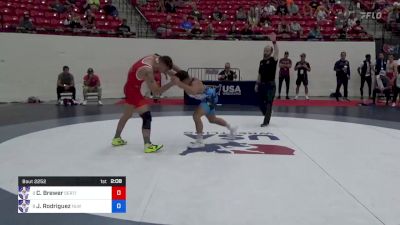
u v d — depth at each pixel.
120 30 16.86
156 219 3.90
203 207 4.20
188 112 12.05
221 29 18.73
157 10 19.64
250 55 17.78
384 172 5.57
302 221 3.85
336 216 3.98
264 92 9.39
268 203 4.32
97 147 7.05
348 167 5.82
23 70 14.75
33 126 9.34
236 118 10.88
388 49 17.67
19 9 15.91
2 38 14.27
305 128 9.26
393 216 3.99
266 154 6.59
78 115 11.28
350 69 17.88
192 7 20.44
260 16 19.34
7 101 14.52
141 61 6.70
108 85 16.59
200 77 17.44
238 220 3.87
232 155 6.50
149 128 6.70
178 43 17.34
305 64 16.25
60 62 15.49
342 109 13.17
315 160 6.22
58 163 5.93
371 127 9.53
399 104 14.52
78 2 18.36
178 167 5.75
